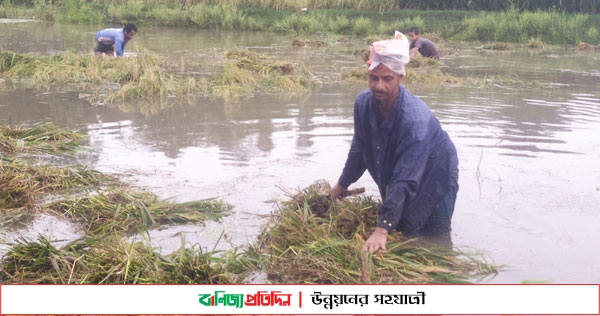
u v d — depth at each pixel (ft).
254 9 84.53
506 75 44.42
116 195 17.69
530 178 20.35
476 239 15.84
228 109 30.76
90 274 13.25
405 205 15.43
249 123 27.58
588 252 15.15
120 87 36.40
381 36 69.87
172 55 51.78
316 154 22.75
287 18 78.59
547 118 29.30
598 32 70.33
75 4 86.84
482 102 33.24
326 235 14.88
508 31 71.36
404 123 14.71
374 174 16.05
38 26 77.71
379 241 14.48
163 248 15.11
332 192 17.03
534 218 17.16
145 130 26.17
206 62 47.57
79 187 19.02
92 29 74.95
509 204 18.12
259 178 20.02
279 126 27.04
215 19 81.41
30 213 17.06
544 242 15.71
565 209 17.81
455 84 39.81
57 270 13.46
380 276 13.71
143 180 19.72
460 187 19.44
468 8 80.89
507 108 31.65
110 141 24.31
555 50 64.39
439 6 81.46
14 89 35.37
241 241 15.58
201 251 14.11
